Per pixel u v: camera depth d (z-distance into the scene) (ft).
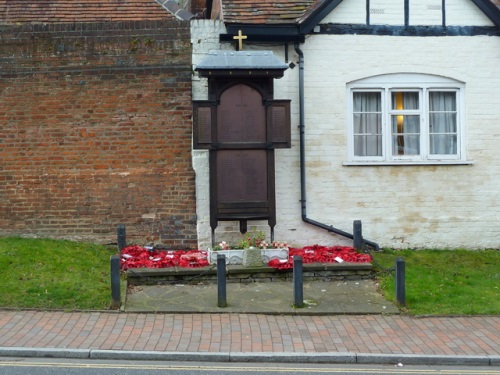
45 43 38.58
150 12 42.27
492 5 39.99
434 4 40.24
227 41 39.01
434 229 40.52
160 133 38.83
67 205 38.83
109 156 38.81
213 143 36.11
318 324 28.25
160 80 38.73
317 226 39.60
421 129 40.73
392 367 24.03
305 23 38.63
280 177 39.50
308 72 39.52
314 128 39.68
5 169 38.78
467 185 40.68
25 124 38.73
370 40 39.88
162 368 23.30
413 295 31.53
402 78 40.34
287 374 22.90
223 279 29.99
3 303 29.32
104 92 38.73
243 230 37.37
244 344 25.55
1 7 41.96
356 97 40.65
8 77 38.60
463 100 40.75
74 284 31.60
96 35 38.65
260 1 40.01
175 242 38.91
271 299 31.24
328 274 34.30
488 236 40.83
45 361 23.84
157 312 29.30
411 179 40.37
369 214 40.11
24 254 35.06
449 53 40.37
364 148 40.78
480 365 24.38
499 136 40.78
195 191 38.86
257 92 36.42
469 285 33.60
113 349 24.63
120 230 37.50
